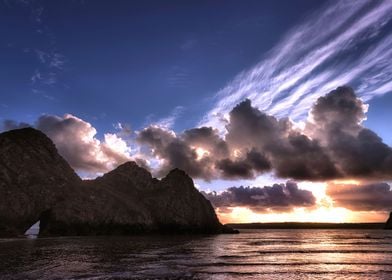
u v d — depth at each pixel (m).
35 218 110.31
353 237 148.88
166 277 36.94
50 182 119.25
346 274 41.03
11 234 99.25
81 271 39.75
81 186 132.25
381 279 37.75
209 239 117.31
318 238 140.88
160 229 136.88
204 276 38.22
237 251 72.38
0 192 103.94
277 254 66.00
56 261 48.19
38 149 126.81
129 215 129.00
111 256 56.03
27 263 45.59
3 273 37.72
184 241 100.19
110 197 132.38
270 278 38.00
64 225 112.69
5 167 110.56
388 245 93.25
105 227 120.38
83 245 76.81
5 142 117.75
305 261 53.84
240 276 38.91
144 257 55.44
